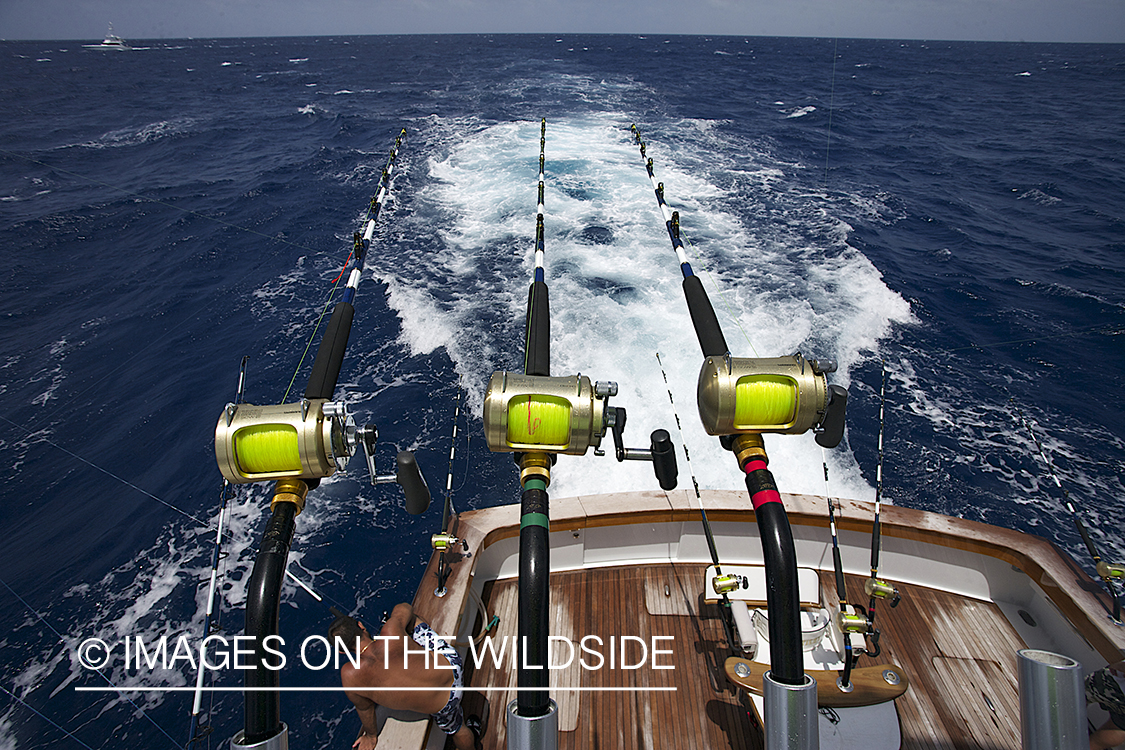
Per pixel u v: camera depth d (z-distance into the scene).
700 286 3.28
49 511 8.78
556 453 2.38
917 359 11.42
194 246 17.11
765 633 3.54
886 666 3.20
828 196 20.23
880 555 4.05
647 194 18.09
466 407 10.04
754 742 3.20
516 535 4.03
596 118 30.83
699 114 34.12
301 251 16.48
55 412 10.78
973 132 34.09
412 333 11.84
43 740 6.02
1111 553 7.84
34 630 7.08
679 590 4.04
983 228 18.50
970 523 3.85
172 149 29.05
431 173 20.72
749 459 2.36
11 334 13.10
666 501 4.12
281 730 1.84
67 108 42.59
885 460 9.09
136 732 6.08
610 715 3.34
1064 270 15.48
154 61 90.12
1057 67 82.81
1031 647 3.60
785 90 47.59
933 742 3.18
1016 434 9.70
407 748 2.76
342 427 2.25
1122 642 3.08
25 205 20.70
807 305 12.56
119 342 12.79
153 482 9.20
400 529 8.03
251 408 2.19
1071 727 1.90
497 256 14.41
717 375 2.36
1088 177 24.53
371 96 43.19
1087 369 11.31
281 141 29.62
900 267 15.07
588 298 12.13
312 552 7.75
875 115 38.50
